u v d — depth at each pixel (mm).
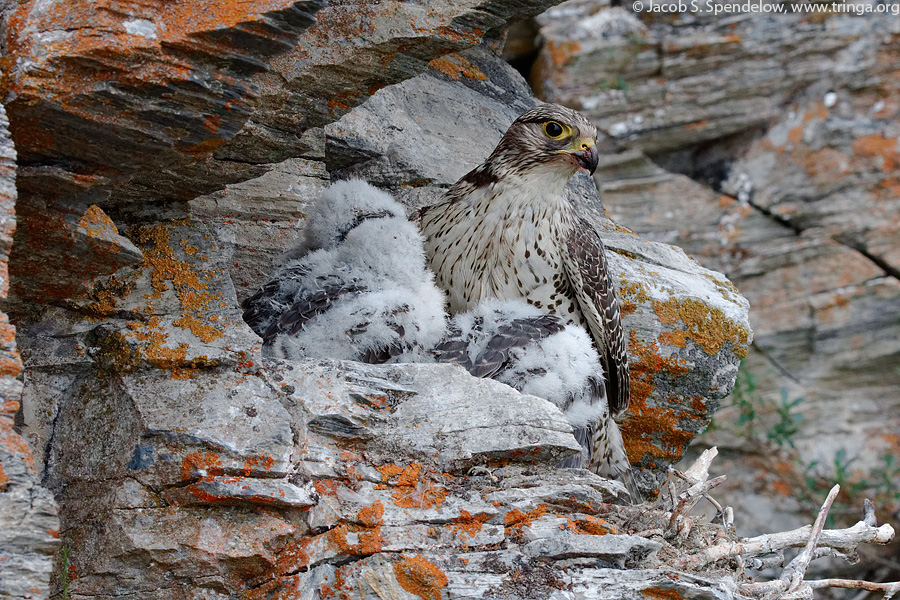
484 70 15359
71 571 7633
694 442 19969
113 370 8164
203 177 8445
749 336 13047
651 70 21250
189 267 8727
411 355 9727
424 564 7379
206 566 7477
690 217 20922
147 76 6730
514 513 7828
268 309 10016
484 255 11328
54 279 8016
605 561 7801
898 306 20062
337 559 7480
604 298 11594
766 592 8648
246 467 7672
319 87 8336
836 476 19547
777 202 20719
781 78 20969
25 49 6617
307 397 8156
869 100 20641
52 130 6938
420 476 8000
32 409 8211
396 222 10664
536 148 11141
